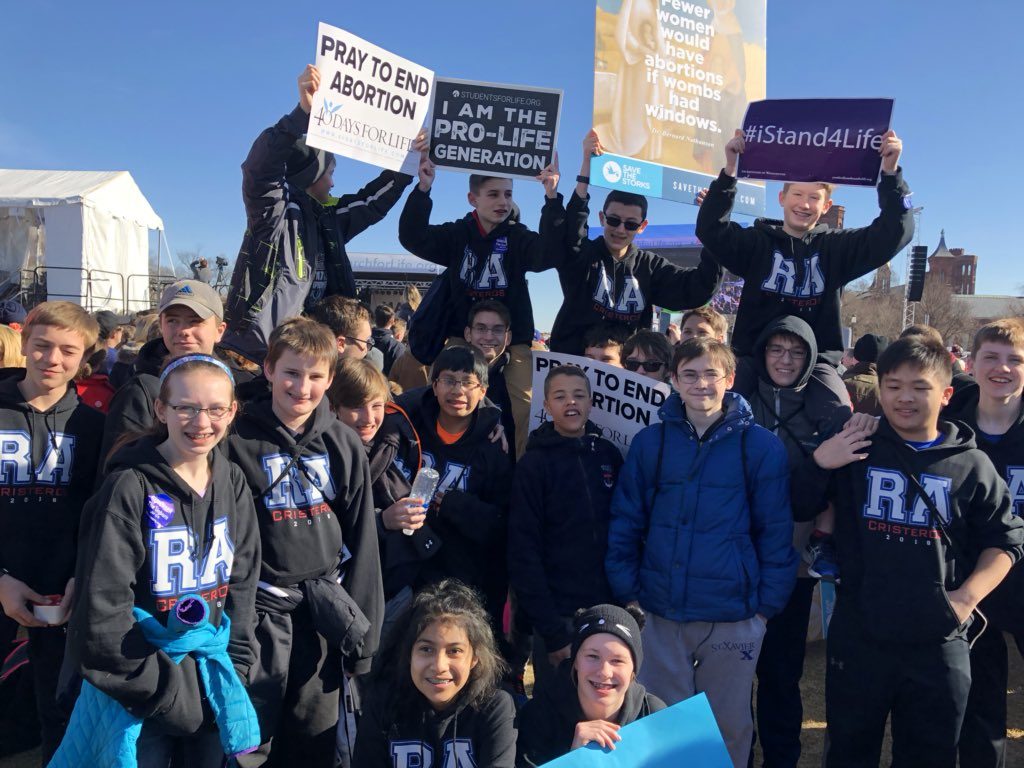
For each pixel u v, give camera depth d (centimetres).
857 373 517
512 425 421
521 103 414
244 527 244
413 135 407
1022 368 310
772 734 340
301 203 404
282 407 262
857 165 362
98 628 207
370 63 382
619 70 420
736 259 403
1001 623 308
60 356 285
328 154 443
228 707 227
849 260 384
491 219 453
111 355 647
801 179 373
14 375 299
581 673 245
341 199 469
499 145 417
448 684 238
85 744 220
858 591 282
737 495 301
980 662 316
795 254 396
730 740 296
